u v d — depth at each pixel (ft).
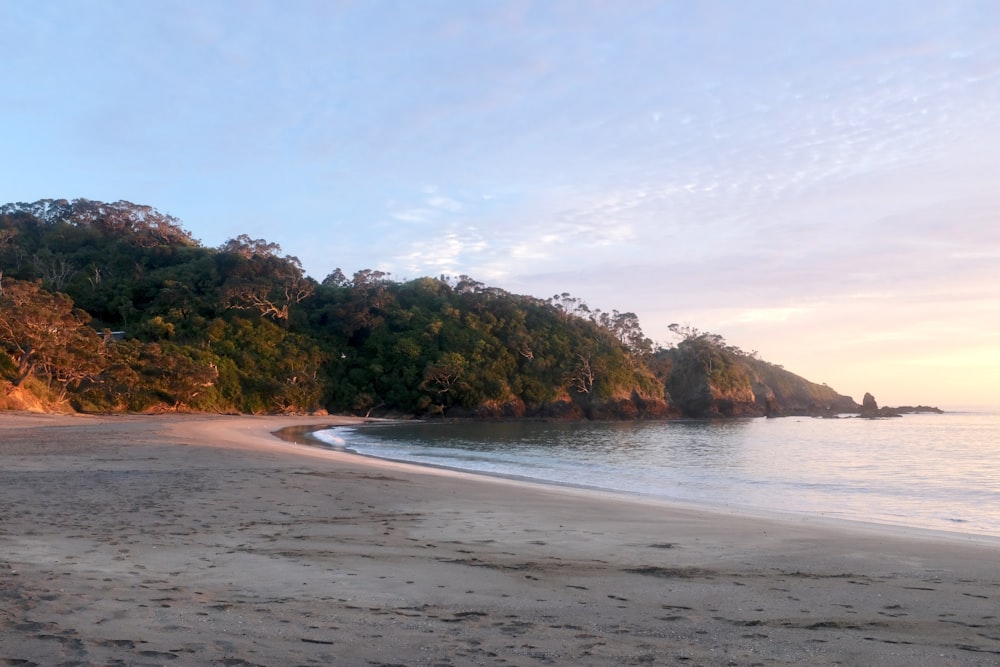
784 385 472.44
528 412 301.63
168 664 13.88
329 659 14.66
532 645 16.30
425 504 43.98
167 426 131.34
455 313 331.36
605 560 27.81
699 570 26.13
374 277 371.15
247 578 22.25
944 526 44.70
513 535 33.40
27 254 325.62
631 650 16.16
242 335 278.46
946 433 205.67
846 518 47.14
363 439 149.69
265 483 50.06
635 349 358.64
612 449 130.62
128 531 29.81
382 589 21.58
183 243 371.35
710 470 87.30
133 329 263.08
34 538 27.22
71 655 14.07
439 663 14.75
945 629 18.65
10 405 153.48
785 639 17.38
